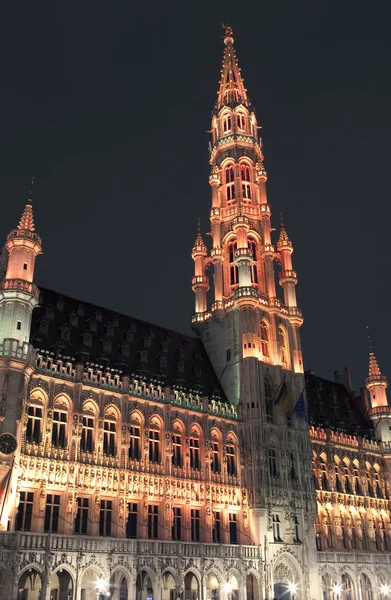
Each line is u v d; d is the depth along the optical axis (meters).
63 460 50.34
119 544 49.22
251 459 64.75
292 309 78.06
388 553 79.31
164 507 56.25
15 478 45.94
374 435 88.88
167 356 70.12
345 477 80.12
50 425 50.62
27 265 53.81
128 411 56.59
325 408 87.44
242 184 84.62
